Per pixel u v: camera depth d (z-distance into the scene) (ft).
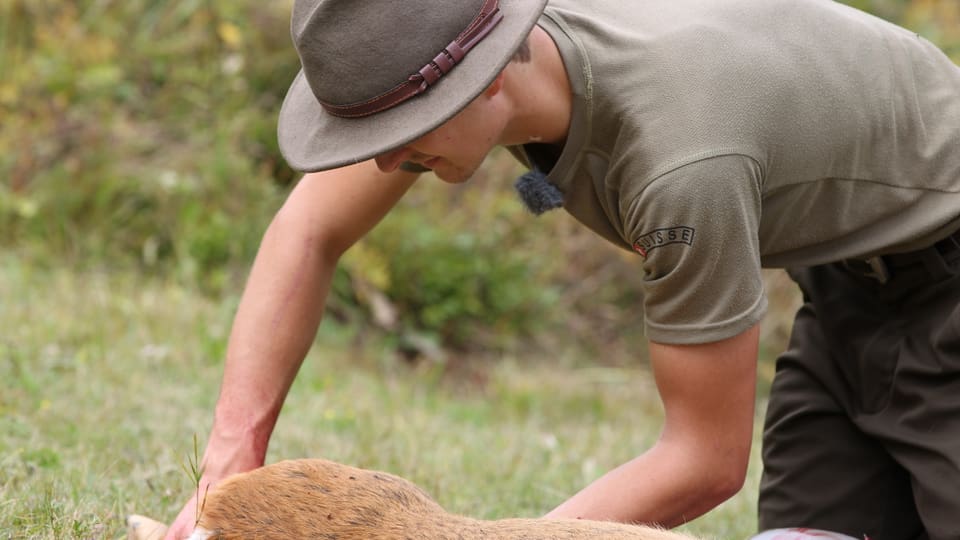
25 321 20.83
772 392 11.71
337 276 28.86
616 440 21.25
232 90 31.22
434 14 8.09
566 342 31.04
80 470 12.38
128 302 23.82
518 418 24.99
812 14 9.38
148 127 30.17
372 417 19.21
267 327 10.12
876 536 11.23
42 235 27.66
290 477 7.22
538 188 9.09
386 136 8.15
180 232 28.19
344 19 8.11
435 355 28.81
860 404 10.98
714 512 15.94
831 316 11.05
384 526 6.99
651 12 9.14
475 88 8.00
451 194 31.22
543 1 8.21
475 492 14.70
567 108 8.86
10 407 15.48
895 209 9.64
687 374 9.18
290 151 8.66
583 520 7.27
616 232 9.59
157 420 16.17
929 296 10.26
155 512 11.33
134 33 32.78
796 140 8.93
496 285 29.99
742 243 8.75
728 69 8.71
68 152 29.07
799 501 11.36
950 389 10.14
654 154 8.63
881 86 9.48
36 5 31.96
